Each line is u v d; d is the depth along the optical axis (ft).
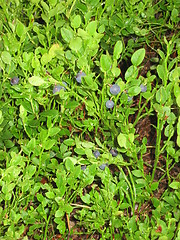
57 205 0.88
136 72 0.85
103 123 0.97
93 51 0.84
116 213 0.82
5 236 0.81
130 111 0.90
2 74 0.97
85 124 0.92
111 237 0.85
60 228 0.85
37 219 0.92
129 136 0.83
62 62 0.90
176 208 0.86
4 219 0.85
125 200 0.91
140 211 0.98
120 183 0.85
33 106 0.92
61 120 0.91
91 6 0.92
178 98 0.71
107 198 0.84
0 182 0.81
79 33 0.77
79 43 0.78
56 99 0.95
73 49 0.79
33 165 0.91
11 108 0.96
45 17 0.89
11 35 0.93
